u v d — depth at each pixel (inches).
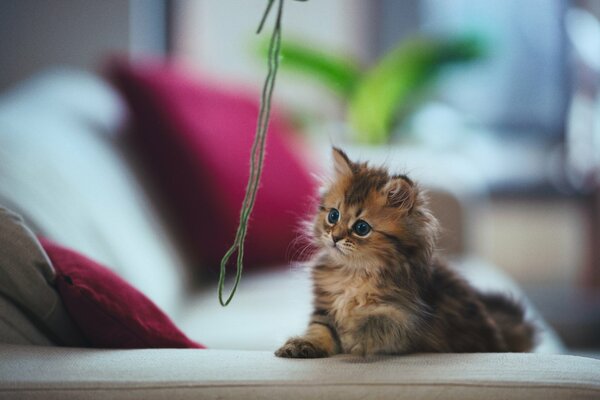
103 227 78.0
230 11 162.9
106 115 106.2
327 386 40.2
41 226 64.9
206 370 42.4
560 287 172.7
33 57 139.0
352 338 50.1
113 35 141.3
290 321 79.7
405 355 48.8
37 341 51.4
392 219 55.2
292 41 140.5
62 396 39.7
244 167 101.7
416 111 149.6
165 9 159.6
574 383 40.1
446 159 133.0
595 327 165.5
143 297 54.8
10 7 137.8
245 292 92.7
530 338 68.0
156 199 101.2
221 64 163.5
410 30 172.2
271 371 42.4
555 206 173.5
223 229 98.7
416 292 53.8
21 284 50.1
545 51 174.1
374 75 142.8
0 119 81.4
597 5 169.2
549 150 175.6
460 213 115.9
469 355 47.6
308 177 110.4
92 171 86.0
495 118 176.2
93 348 51.0
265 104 48.1
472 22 173.2
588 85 165.8
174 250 98.0
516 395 39.4
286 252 103.7
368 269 54.8
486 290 75.3
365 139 144.9
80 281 51.5
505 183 174.1
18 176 69.4
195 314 84.7
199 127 99.6
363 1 169.9
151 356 46.3
